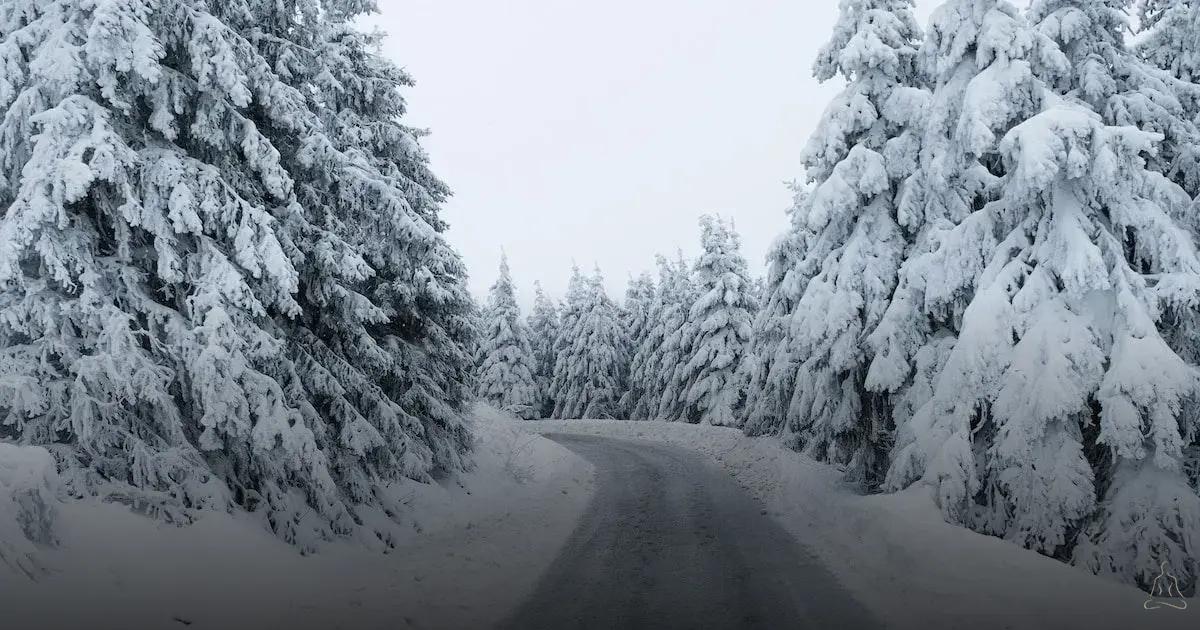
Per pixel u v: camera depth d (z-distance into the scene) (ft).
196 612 22.00
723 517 47.34
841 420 50.75
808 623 25.23
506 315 160.45
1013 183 36.22
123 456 27.45
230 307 30.42
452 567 33.14
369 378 43.65
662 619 26.12
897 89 49.16
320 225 40.09
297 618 23.50
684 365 134.00
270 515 31.35
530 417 159.12
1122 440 30.71
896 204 50.52
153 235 30.60
